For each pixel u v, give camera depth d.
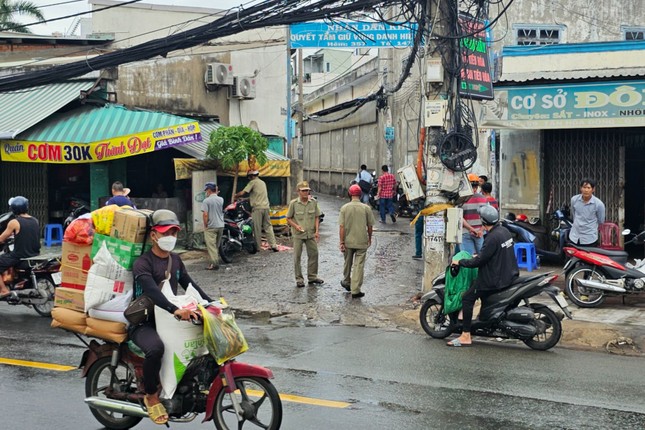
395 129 29.77
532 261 14.98
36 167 20.11
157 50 14.98
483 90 13.05
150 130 17.30
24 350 9.09
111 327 6.00
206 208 15.66
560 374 8.06
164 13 23.44
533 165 16.53
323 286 13.84
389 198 24.14
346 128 37.16
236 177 18.52
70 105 19.66
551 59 16.91
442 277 10.02
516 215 16.70
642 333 9.88
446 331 9.89
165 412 5.75
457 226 11.59
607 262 11.65
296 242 13.73
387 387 7.48
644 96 14.45
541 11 23.70
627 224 18.64
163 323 5.74
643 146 17.33
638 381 7.79
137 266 5.81
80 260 6.32
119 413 6.46
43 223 20.05
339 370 8.20
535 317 9.27
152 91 20.28
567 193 16.42
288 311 11.88
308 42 18.48
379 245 18.84
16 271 11.19
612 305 11.95
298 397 7.12
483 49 13.20
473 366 8.41
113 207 6.14
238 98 22.48
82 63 16.14
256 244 17.77
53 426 6.32
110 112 18.94
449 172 11.75
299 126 29.78
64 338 9.80
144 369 5.71
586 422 6.40
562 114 14.94
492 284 9.28
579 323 10.43
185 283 6.21
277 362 8.56
